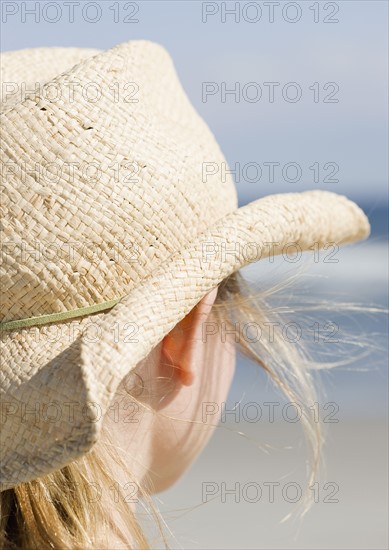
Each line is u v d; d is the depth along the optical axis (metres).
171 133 3.64
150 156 3.42
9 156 3.24
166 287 3.16
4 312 3.20
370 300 23.59
